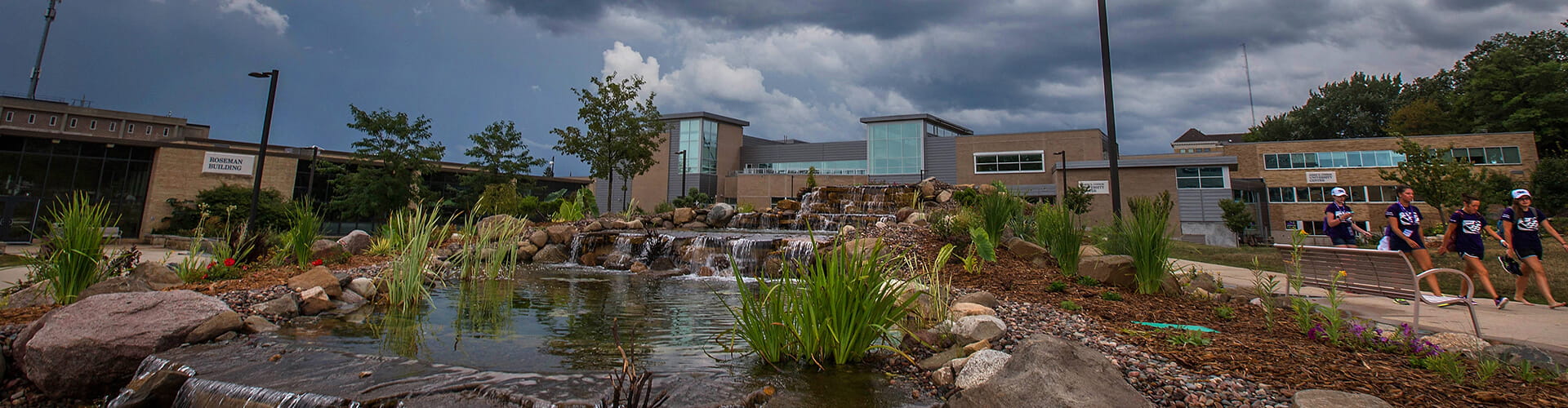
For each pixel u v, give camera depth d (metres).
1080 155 46.03
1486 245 12.22
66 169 29.41
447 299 7.74
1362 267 6.30
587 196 24.44
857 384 3.88
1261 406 3.07
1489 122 43.88
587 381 3.84
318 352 4.71
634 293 8.51
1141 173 37.94
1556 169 31.88
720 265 11.81
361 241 11.42
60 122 56.78
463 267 9.79
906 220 14.46
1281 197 44.84
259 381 3.95
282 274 8.15
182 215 30.66
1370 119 64.44
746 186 53.56
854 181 53.56
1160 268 6.65
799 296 4.50
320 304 6.64
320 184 36.00
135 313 4.88
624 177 25.56
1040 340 3.65
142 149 31.38
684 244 12.49
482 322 6.16
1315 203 43.62
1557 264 8.79
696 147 56.09
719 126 58.50
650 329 5.80
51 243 6.41
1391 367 3.61
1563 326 5.05
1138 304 6.04
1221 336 4.51
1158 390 3.37
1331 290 4.52
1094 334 4.73
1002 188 12.38
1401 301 6.25
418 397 3.59
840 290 4.30
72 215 6.49
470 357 4.55
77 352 4.39
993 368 3.67
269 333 5.48
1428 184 24.67
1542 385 3.19
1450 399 3.03
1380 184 41.88
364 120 24.92
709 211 19.02
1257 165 45.91
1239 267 11.09
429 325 5.95
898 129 54.53
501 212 24.86
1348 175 42.94
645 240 13.04
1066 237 7.81
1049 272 8.02
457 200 29.62
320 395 3.64
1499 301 6.04
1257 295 6.56
